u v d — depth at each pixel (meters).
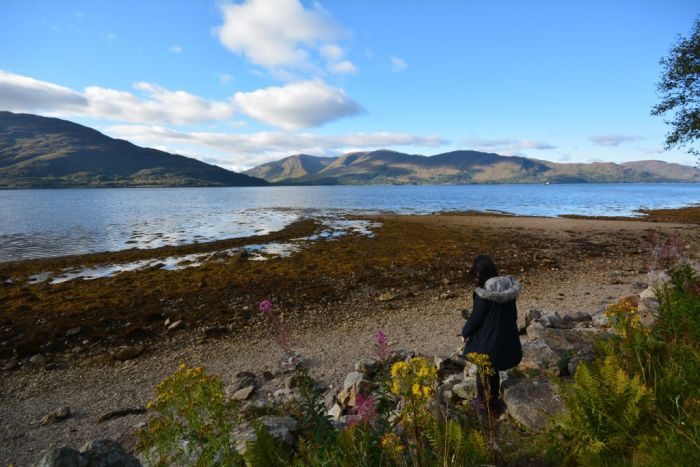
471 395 5.50
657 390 3.88
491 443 3.78
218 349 10.73
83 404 8.14
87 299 15.00
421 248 24.41
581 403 3.79
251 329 12.08
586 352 5.75
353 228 35.66
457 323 11.59
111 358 10.34
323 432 3.74
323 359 9.51
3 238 32.16
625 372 4.28
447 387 6.01
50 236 33.28
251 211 61.47
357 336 11.07
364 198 111.38
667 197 110.31
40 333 11.84
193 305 14.21
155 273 19.05
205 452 3.26
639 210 57.84
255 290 15.87
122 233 35.16
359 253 23.14
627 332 4.83
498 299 4.78
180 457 3.45
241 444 3.97
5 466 6.14
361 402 3.64
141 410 7.63
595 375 4.12
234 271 19.00
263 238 29.97
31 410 8.00
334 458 3.29
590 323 8.52
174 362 10.05
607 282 15.43
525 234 29.89
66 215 54.53
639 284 14.59
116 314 13.38
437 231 32.41
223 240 29.09
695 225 33.66
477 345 4.86
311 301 14.50
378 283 16.58
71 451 3.46
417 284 16.36
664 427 3.43
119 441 6.50
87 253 25.34
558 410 4.40
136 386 8.86
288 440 4.10
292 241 28.50
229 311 13.56
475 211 56.72
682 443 3.08
